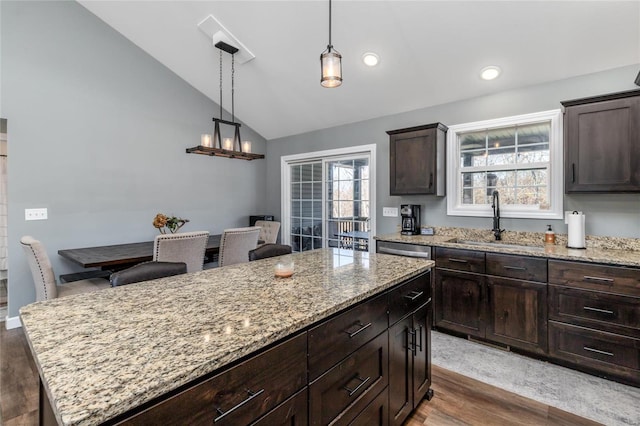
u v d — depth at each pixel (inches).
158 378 29.1
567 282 92.9
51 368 30.9
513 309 102.7
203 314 45.4
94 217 143.5
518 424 72.6
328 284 60.7
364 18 110.0
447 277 117.0
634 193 95.8
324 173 186.7
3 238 171.8
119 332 39.5
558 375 91.8
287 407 40.9
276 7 114.8
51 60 131.3
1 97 120.3
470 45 109.4
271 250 97.0
